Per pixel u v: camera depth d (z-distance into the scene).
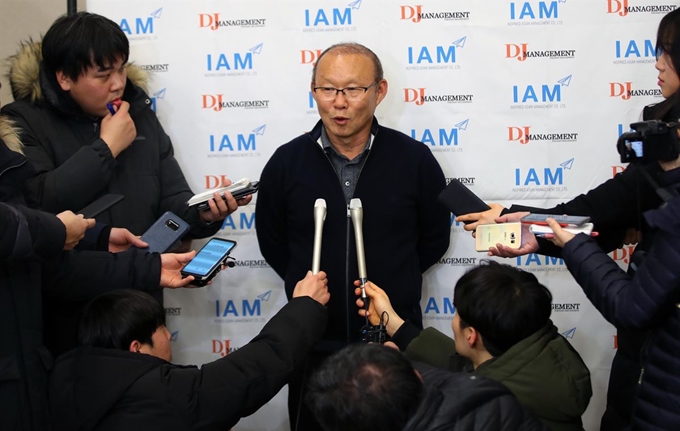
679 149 1.52
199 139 2.52
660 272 1.36
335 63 2.07
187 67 2.50
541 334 1.55
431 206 2.27
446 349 1.85
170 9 2.47
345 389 1.23
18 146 1.94
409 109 2.48
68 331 2.13
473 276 1.59
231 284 2.58
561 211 2.05
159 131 2.39
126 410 1.59
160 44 2.49
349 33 2.46
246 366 1.70
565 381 1.51
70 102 2.18
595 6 2.41
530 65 2.44
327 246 2.20
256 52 2.48
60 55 2.09
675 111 1.77
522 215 1.92
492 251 1.90
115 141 2.13
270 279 2.58
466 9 2.43
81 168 2.04
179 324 2.60
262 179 2.28
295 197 2.22
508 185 2.49
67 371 1.66
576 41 2.43
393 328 2.00
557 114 2.46
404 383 1.23
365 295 2.05
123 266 1.98
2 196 1.73
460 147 2.48
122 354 1.64
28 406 1.69
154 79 2.50
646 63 2.42
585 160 2.46
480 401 1.31
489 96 2.46
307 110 2.49
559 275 2.52
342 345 2.20
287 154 2.25
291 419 2.25
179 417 1.60
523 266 2.52
